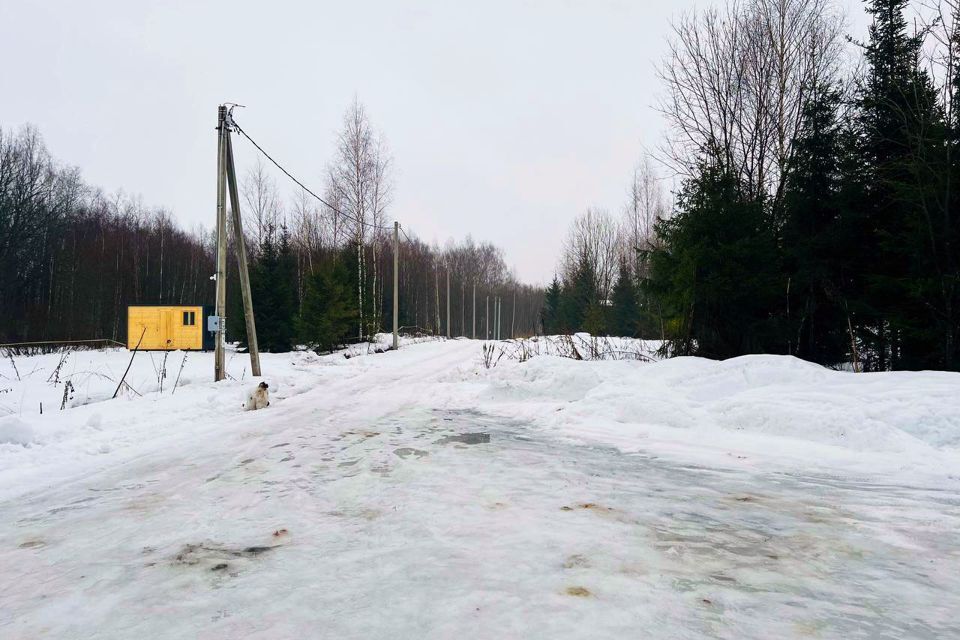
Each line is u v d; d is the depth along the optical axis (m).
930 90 10.35
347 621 2.24
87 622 2.29
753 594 2.48
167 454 5.83
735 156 15.88
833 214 11.45
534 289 101.75
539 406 8.57
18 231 36.91
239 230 12.64
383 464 5.24
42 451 5.93
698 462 5.31
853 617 2.27
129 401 9.16
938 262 9.18
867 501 4.01
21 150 41.06
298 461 5.41
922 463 4.95
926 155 9.65
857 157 11.26
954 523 3.52
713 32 16.16
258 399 8.99
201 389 10.49
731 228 11.20
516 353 17.06
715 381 8.15
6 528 3.59
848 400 6.24
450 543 3.14
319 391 11.29
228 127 12.09
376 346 24.95
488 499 4.05
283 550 3.08
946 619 2.26
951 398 5.89
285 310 25.16
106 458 5.71
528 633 2.12
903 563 2.87
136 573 2.81
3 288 34.62
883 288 10.04
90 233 43.66
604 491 4.28
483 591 2.51
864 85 12.93
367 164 27.58
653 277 12.46
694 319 11.70
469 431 7.08
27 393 11.09
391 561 2.89
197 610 2.38
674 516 3.65
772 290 10.81
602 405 7.77
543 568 2.78
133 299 38.72
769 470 4.98
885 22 12.05
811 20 15.12
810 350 11.52
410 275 58.25
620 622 2.21
